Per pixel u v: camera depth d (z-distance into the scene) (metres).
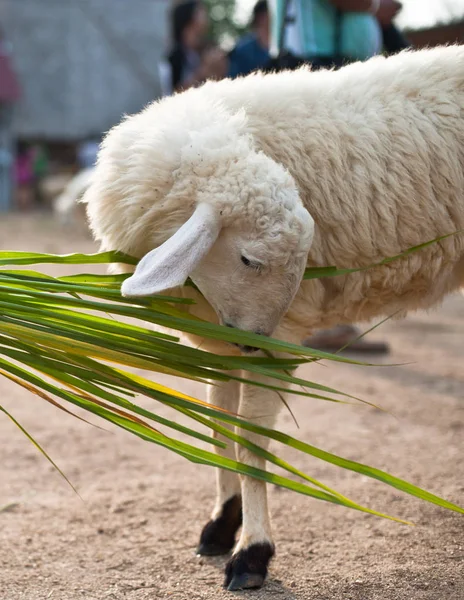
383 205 3.13
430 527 3.52
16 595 2.94
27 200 25.56
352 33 4.67
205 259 2.76
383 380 6.21
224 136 2.83
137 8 28.78
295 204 2.68
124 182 2.94
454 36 5.83
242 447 3.07
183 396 2.71
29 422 5.19
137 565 3.22
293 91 3.18
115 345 2.60
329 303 3.27
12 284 2.66
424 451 4.57
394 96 3.24
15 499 3.95
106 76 28.73
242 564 2.99
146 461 4.52
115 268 3.24
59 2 28.09
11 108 27.89
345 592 2.91
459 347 7.42
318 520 3.66
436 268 3.27
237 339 2.56
